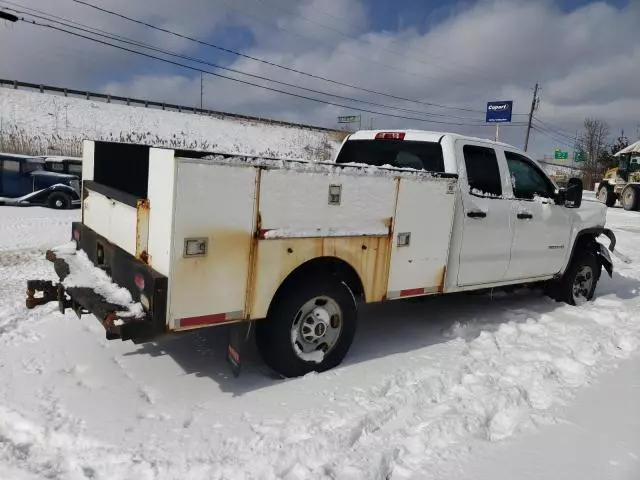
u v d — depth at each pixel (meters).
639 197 25.02
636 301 7.59
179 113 54.94
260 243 3.88
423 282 5.07
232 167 3.66
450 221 5.14
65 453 3.19
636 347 5.37
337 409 3.79
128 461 3.06
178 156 3.44
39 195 15.16
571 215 6.76
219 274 3.73
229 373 4.45
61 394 3.89
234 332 4.10
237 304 3.87
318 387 4.19
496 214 5.71
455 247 5.36
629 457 3.29
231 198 3.69
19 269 7.58
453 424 3.55
